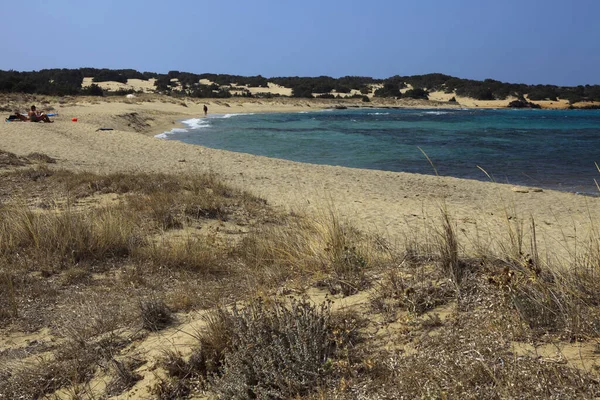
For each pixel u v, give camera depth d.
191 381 3.34
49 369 3.69
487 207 12.77
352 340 3.37
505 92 114.88
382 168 21.98
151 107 61.12
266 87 116.75
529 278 3.54
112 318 4.59
